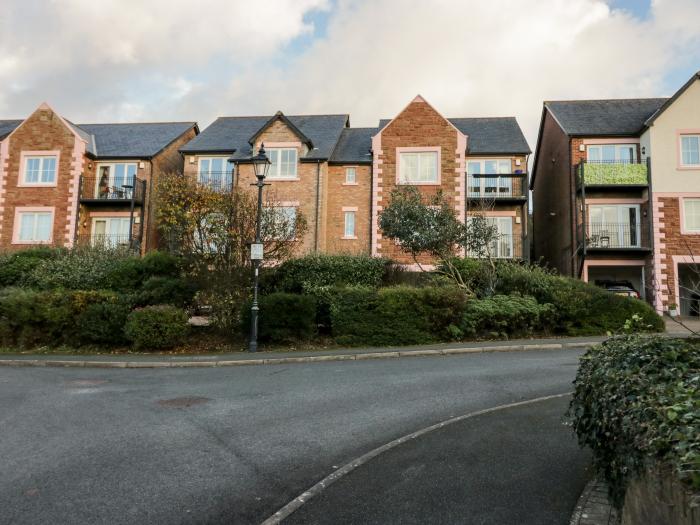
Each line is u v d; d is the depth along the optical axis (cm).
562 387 889
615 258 2425
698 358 400
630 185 2381
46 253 1914
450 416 706
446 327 1470
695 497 213
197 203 1576
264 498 433
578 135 2497
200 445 577
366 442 591
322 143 2733
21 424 669
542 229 3206
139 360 1250
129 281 1670
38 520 389
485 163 2625
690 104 2375
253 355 1308
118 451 556
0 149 2739
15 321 1456
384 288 1530
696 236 2303
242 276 1507
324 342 1459
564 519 387
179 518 394
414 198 1822
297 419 689
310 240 2516
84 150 2734
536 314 1524
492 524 379
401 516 394
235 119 3042
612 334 539
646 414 302
